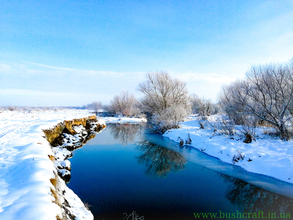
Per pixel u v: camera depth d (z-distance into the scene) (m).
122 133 21.39
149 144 15.19
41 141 7.27
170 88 26.72
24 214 2.55
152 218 5.06
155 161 10.60
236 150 10.13
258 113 12.06
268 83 11.44
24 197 3.01
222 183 7.41
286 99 10.80
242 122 13.49
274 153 8.97
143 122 35.56
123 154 12.07
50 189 3.52
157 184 7.33
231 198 6.21
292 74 10.77
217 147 11.58
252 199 6.10
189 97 28.27
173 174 8.48
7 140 7.17
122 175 8.30
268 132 12.29
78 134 16.48
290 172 7.19
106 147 14.04
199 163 10.01
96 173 8.45
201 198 6.23
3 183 3.56
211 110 31.38
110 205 5.68
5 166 4.42
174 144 14.97
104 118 42.38
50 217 2.61
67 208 3.79
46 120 14.66
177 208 5.57
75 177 7.88
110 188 6.90
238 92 13.49
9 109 35.16
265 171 7.93
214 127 16.50
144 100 29.17
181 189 6.90
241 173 8.27
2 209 2.65
